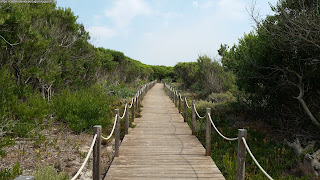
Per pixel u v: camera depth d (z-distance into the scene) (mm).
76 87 14195
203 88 25594
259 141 8969
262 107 11570
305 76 8906
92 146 4254
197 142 8414
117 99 17906
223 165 6645
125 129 9484
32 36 10008
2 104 7602
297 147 7855
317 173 6383
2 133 7359
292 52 9016
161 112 15422
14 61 10211
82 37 15156
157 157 6730
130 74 34344
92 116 9500
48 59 11250
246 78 11289
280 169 6812
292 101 10109
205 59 23859
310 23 7109
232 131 9945
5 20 8656
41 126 8344
